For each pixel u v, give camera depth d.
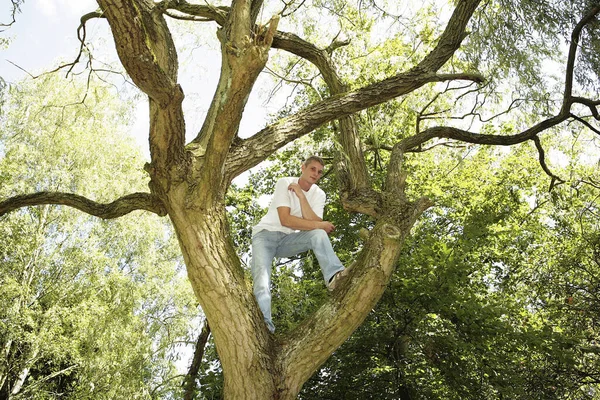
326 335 4.34
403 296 10.96
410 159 17.58
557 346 10.64
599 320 12.84
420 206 4.91
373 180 15.27
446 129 7.83
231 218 16.59
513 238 18.11
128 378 15.40
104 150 17.38
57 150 16.86
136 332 16.67
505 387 10.41
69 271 17.52
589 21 8.09
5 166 16.38
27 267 16.89
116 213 5.40
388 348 11.17
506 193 18.69
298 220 4.89
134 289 17.50
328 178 16.19
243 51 3.76
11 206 5.76
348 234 15.14
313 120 5.07
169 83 3.90
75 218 17.78
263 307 4.60
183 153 4.32
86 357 16.08
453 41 6.04
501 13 7.94
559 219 18.30
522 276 17.92
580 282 14.41
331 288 4.66
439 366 10.79
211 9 6.53
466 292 11.45
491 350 10.95
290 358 4.30
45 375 19.08
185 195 4.27
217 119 3.98
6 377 15.98
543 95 8.54
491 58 8.05
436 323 10.62
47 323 16.16
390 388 11.05
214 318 4.23
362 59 11.60
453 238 16.80
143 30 3.72
